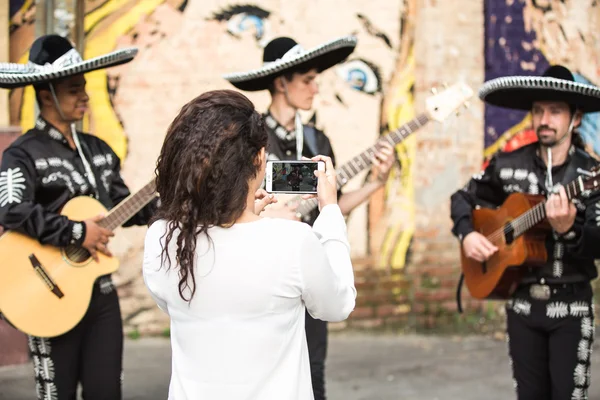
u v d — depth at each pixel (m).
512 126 6.16
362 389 4.86
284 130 3.89
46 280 3.37
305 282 1.94
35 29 5.36
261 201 2.23
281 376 1.95
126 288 5.77
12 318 3.30
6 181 3.31
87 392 3.48
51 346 3.38
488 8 6.11
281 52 3.86
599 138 6.29
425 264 6.12
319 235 2.12
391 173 6.05
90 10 5.54
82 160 3.56
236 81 3.95
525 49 6.18
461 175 6.10
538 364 3.55
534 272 3.52
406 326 6.13
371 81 5.98
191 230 1.92
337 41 3.78
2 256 3.34
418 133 6.06
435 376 5.12
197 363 1.94
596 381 5.02
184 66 5.73
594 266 3.52
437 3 6.02
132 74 5.67
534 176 3.67
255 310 1.92
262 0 5.80
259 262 1.92
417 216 6.11
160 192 2.01
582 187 3.27
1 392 4.76
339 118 5.96
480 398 4.70
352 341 5.93
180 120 1.97
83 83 3.49
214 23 5.75
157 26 5.68
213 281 1.93
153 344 5.73
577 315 3.43
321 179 2.20
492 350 5.72
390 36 5.99
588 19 6.30
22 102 5.35
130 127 5.69
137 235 5.77
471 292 3.88
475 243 3.69
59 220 3.32
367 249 6.05
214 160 1.91
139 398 4.68
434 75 6.03
